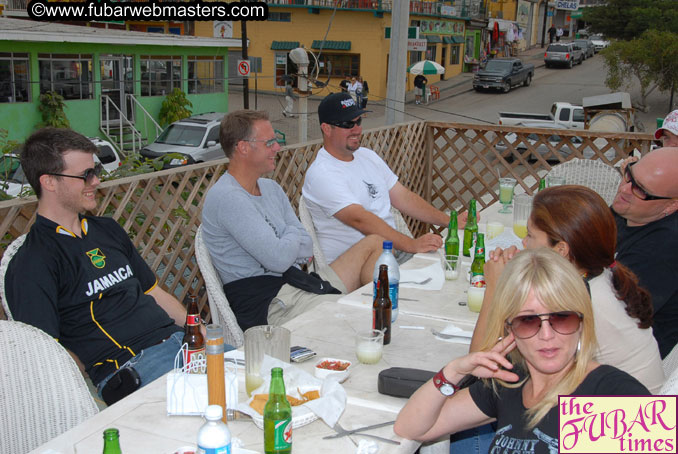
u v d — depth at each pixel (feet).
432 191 24.41
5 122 52.08
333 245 13.62
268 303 10.77
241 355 7.47
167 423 6.01
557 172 18.13
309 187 13.47
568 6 191.72
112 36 57.93
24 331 6.91
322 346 7.84
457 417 5.86
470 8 141.08
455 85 126.93
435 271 10.78
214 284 10.29
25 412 6.98
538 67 152.15
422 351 7.74
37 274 8.09
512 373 5.48
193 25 112.98
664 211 8.02
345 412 6.23
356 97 82.99
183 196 14.55
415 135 22.79
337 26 110.63
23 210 10.35
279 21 114.11
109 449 4.86
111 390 8.30
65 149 8.23
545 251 5.42
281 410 5.37
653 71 96.17
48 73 54.90
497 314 5.44
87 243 8.72
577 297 5.15
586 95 113.39
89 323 8.61
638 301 6.37
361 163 13.96
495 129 22.12
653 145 20.11
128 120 62.59
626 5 116.26
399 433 5.83
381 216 14.15
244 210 10.41
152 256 13.73
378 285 7.92
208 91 72.08
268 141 10.69
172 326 9.27
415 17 118.01
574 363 5.39
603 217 6.47
